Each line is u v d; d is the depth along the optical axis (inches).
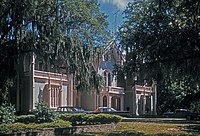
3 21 728.3
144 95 2325.3
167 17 702.5
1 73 823.1
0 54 784.9
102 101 1935.3
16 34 727.1
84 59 833.5
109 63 1966.0
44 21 726.5
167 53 709.9
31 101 1475.1
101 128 927.7
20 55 800.3
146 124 1086.4
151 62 764.0
